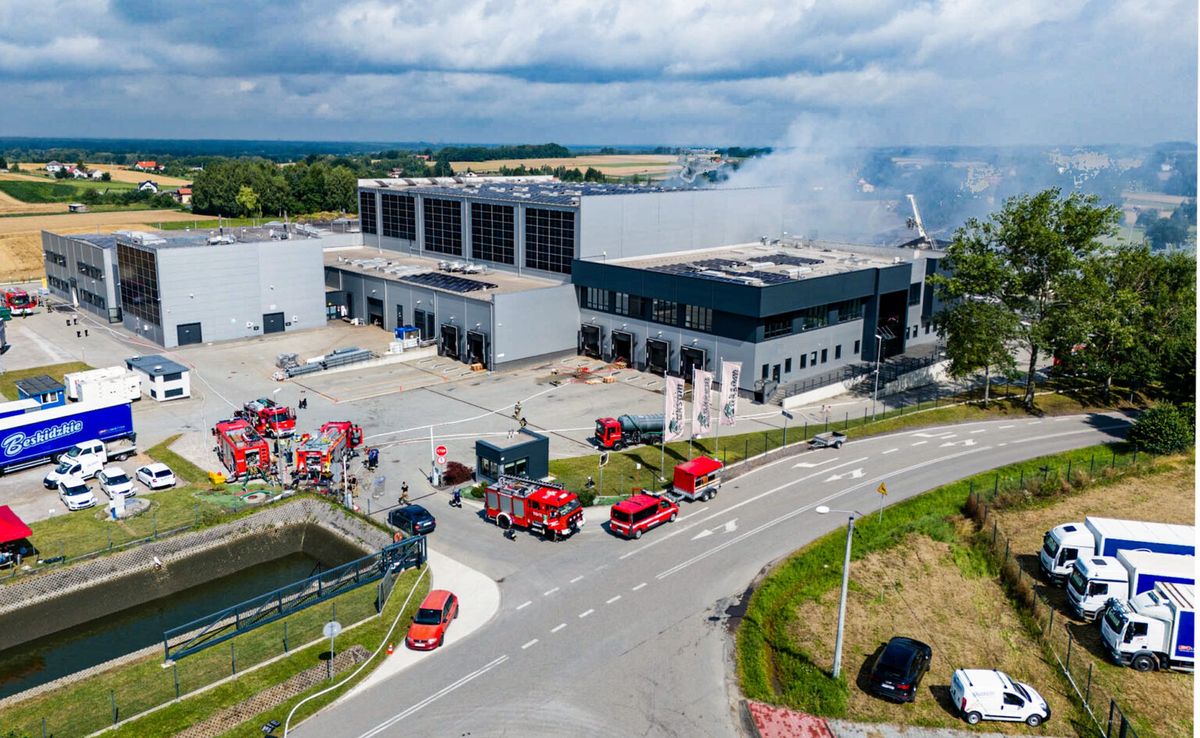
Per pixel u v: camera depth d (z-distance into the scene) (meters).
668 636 42.72
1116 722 38.19
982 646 44.31
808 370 88.94
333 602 45.84
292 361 89.94
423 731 35.47
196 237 108.50
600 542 53.03
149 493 59.69
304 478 62.34
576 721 36.22
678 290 86.88
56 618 46.41
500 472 59.22
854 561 52.22
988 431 76.81
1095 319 80.25
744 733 35.94
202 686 38.00
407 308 102.31
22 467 63.53
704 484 59.47
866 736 36.50
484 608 44.94
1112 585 46.03
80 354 94.69
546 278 102.31
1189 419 75.38
